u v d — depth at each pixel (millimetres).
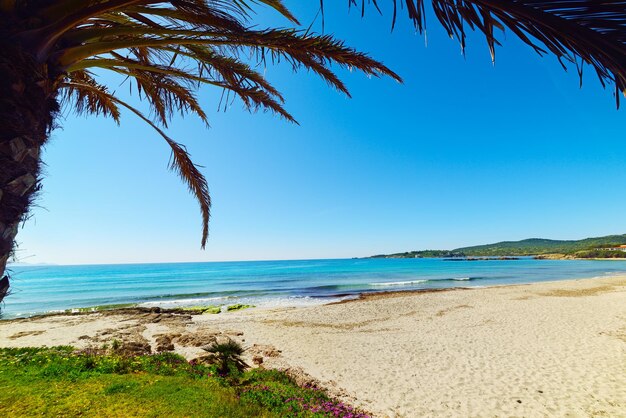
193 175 5602
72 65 2510
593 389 7094
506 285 32938
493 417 6188
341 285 39188
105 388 5402
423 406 6676
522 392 7133
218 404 5180
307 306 22359
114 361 7207
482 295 23969
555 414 6191
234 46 3320
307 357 10055
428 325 14172
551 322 13734
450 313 16828
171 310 21141
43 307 26031
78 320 17562
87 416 4348
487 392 7215
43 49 2066
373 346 11109
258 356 9992
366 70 3707
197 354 10539
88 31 2480
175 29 2785
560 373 8062
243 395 6020
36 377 5848
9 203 1813
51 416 4273
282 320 16297
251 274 67562
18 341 12547
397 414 6355
